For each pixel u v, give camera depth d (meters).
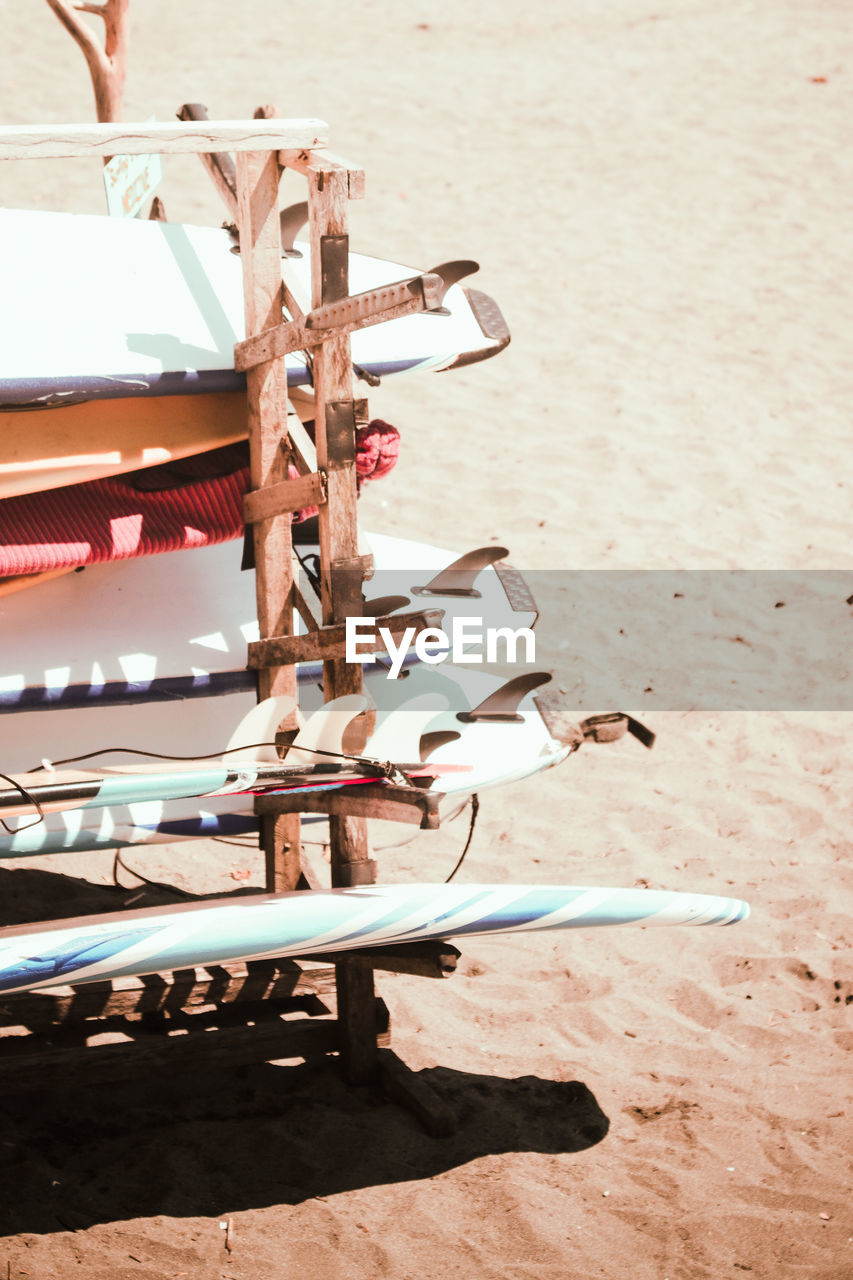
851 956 3.83
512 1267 2.73
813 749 4.88
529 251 9.20
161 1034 3.44
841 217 9.78
